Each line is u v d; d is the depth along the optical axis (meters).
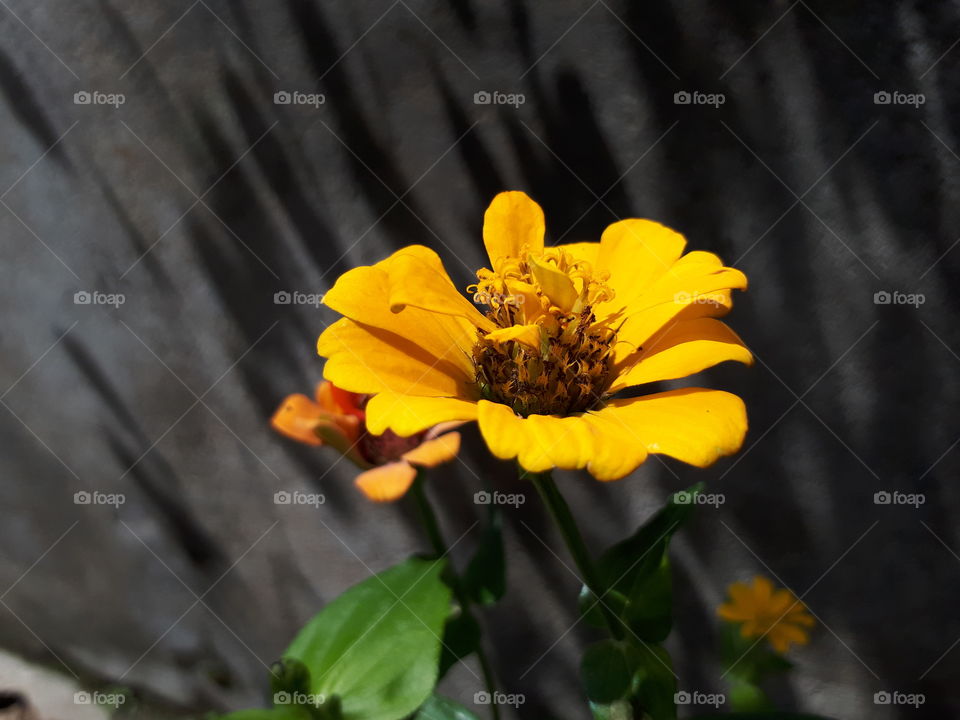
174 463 0.37
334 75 0.32
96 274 0.36
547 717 0.36
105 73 0.34
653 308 0.23
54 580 0.41
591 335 0.23
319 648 0.23
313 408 0.23
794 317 0.31
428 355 0.23
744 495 0.33
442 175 0.32
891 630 0.33
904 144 0.29
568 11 0.30
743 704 0.31
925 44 0.28
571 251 0.25
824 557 0.33
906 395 0.31
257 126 0.33
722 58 0.30
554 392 0.23
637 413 0.21
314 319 0.34
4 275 0.37
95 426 0.38
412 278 0.22
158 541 0.38
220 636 0.39
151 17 0.33
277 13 0.32
